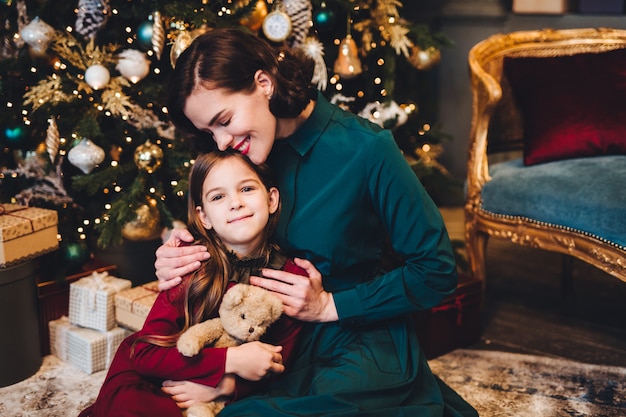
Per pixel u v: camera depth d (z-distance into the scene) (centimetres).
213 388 150
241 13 243
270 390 155
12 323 221
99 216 267
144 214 244
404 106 306
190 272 157
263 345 151
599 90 259
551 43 287
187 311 155
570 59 269
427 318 239
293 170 162
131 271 274
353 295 161
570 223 236
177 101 146
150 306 225
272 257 161
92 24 242
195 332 148
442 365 239
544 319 281
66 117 245
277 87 146
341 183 158
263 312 149
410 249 161
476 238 274
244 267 159
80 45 242
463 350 252
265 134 148
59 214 262
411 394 159
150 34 237
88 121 235
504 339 262
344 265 165
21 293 223
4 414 205
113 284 240
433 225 161
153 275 278
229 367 148
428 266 161
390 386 154
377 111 281
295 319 162
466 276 260
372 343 163
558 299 304
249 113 144
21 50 261
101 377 229
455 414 161
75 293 239
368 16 296
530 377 230
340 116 162
